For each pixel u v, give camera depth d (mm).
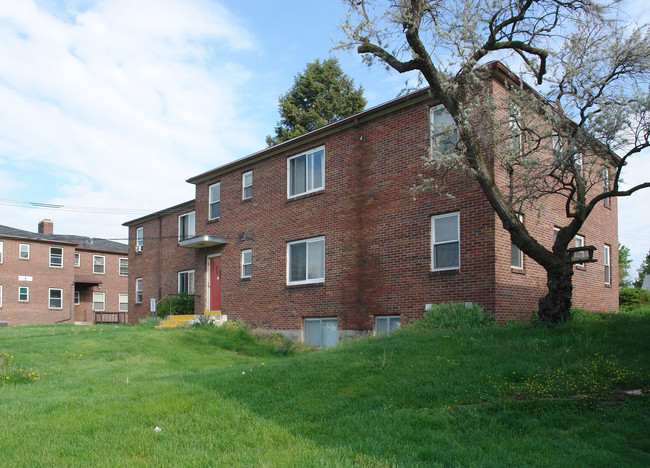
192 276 25141
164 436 6348
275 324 18875
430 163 11344
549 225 15141
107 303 46438
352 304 16219
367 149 16359
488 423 6449
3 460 5527
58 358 12680
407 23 10305
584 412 6602
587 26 10539
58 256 41719
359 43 10891
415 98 14945
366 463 5301
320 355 10820
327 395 7969
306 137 18141
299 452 5691
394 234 15289
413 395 7547
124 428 6637
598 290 17797
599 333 9625
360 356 9953
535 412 6684
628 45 10086
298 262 18469
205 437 6293
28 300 39625
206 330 18359
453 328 12258
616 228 19516
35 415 7223
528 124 11656
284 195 19141
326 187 17531
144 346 14602
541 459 5340
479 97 11641
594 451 5512
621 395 7078
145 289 28844
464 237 13625
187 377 10000
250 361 14141
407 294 14758
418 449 5633
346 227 16688
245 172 21203
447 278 13852
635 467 5152
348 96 40344
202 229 23234
